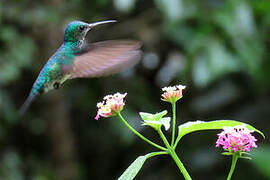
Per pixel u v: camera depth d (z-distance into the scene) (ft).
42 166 34.63
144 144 35.63
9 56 29.89
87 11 34.17
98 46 14.60
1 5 30.94
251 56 27.99
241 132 12.55
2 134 33.76
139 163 12.03
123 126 31.42
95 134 36.81
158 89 34.83
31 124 34.42
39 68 33.50
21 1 31.81
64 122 34.73
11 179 32.07
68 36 15.55
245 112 32.24
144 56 32.71
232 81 32.60
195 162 32.60
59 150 34.53
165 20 29.53
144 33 32.37
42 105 34.47
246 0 28.45
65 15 32.73
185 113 34.12
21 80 34.91
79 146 37.14
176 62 30.07
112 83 34.09
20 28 32.53
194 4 28.14
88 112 36.55
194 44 27.96
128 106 32.55
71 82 34.73
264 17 29.91
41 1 32.09
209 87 32.99
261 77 30.07
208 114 33.45
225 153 12.44
